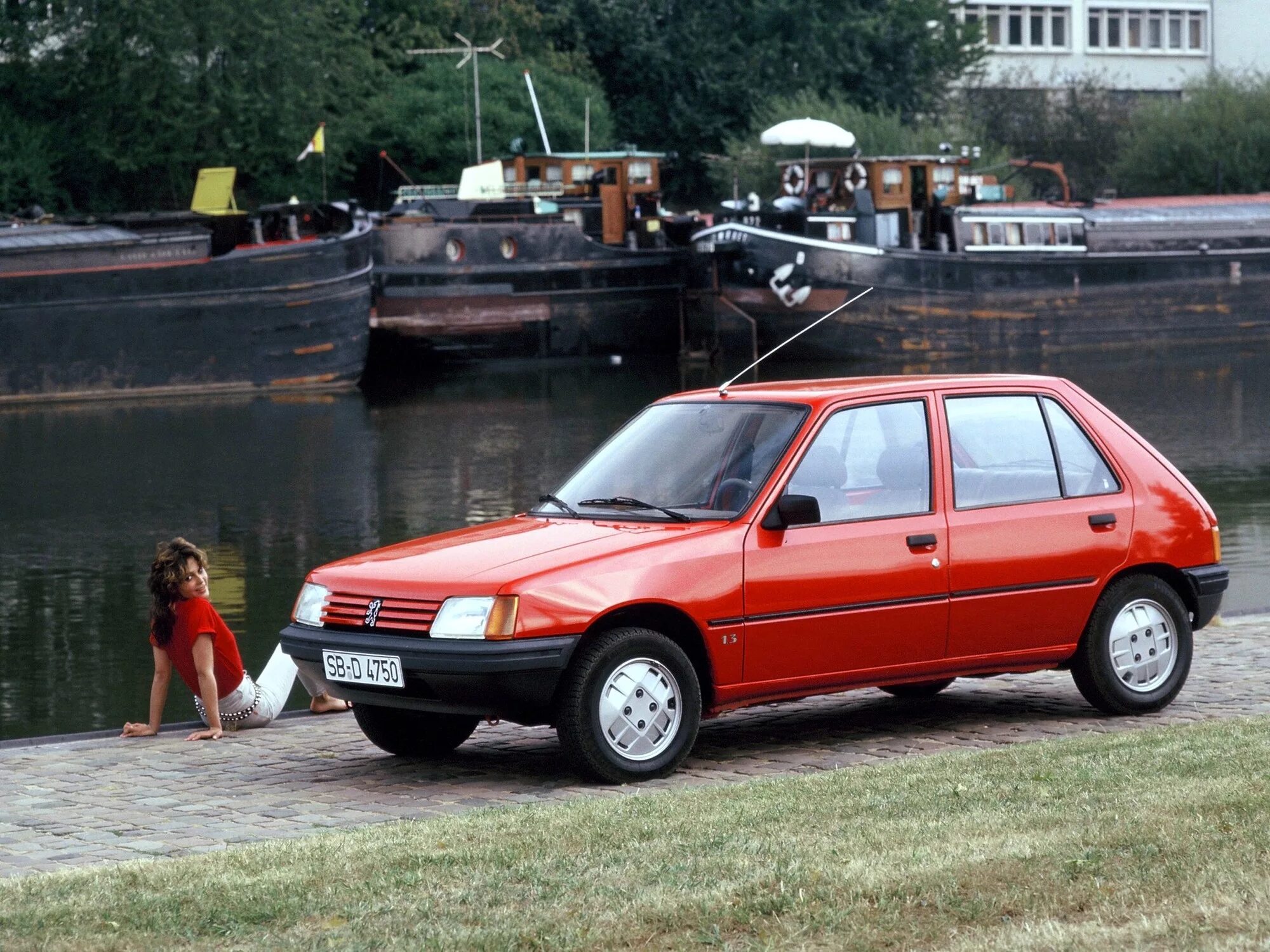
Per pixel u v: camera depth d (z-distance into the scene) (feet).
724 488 37.86
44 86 268.00
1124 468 41.93
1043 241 237.25
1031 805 28.17
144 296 193.67
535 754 40.06
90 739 43.32
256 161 273.75
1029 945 20.07
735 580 36.50
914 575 38.42
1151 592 41.75
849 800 29.71
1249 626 56.24
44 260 188.85
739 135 346.95
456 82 304.09
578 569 35.35
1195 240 248.93
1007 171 311.06
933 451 39.37
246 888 24.82
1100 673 41.22
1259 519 98.78
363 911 23.31
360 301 207.51
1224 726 36.19
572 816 29.73
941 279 228.22
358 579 37.04
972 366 218.38
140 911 23.68
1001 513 39.81
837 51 345.92
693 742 36.96
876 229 226.99
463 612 34.83
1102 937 20.18
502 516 109.19
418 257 219.82
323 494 120.57
